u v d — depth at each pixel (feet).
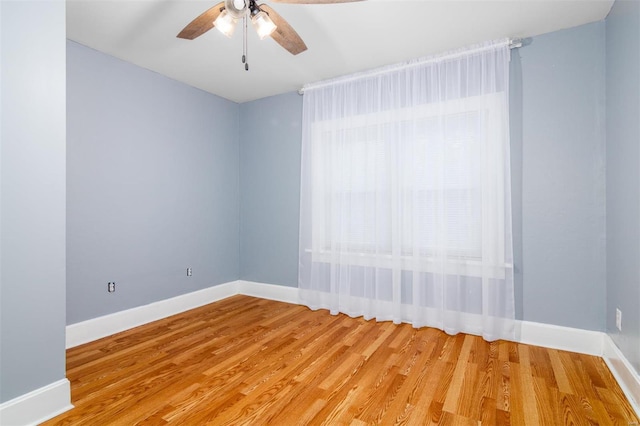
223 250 13.28
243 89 12.39
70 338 8.44
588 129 7.85
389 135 10.23
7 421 4.97
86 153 8.91
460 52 9.08
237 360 7.59
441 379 6.66
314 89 11.71
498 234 8.57
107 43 8.80
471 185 8.96
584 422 5.27
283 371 7.05
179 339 8.90
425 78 9.69
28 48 5.26
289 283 12.78
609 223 7.40
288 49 6.91
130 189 9.98
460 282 9.17
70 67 8.59
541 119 8.33
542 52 8.32
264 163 13.34
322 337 8.98
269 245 13.24
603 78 7.68
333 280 11.09
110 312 9.42
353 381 6.61
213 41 8.76
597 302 7.76
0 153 4.96
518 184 8.57
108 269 9.40
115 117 9.60
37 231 5.40
